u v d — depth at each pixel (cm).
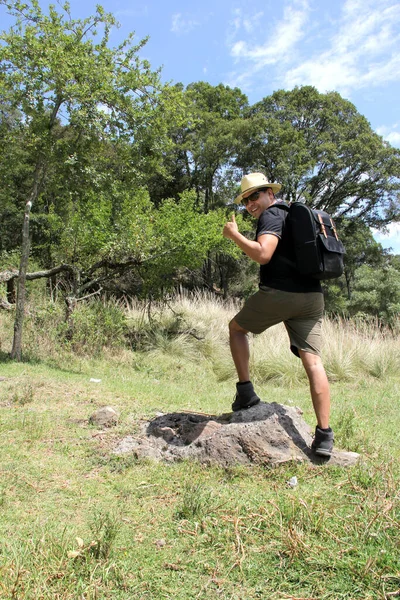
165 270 1082
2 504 302
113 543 254
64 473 352
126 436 416
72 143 791
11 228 2530
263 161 3284
